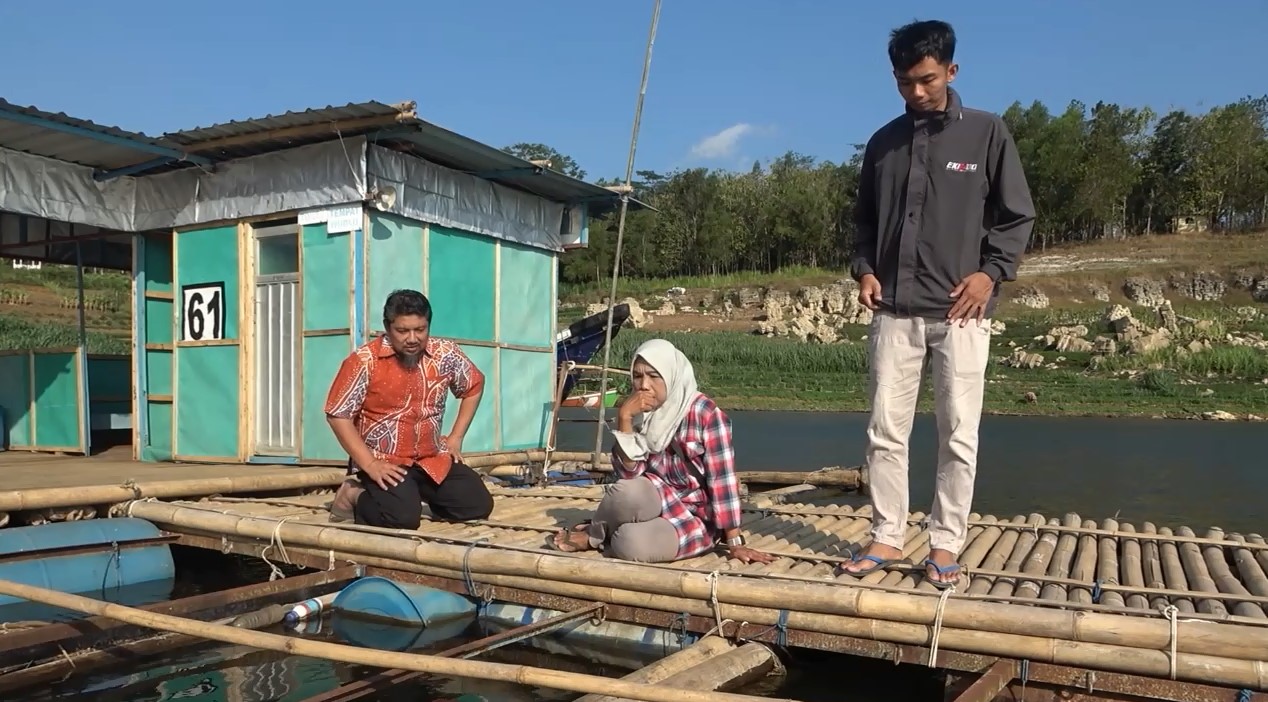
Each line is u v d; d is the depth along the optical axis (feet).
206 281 26.43
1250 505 27.81
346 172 23.58
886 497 13.12
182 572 18.03
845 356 91.50
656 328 131.95
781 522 17.61
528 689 11.55
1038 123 221.87
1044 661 10.38
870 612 11.11
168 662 12.28
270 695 11.17
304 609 13.97
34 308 88.38
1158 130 218.59
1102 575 13.37
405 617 13.79
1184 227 209.97
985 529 17.38
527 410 29.81
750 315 145.38
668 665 10.80
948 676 10.94
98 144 23.86
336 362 23.94
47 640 12.07
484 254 27.84
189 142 24.49
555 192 29.78
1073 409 66.74
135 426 28.02
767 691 11.51
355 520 16.70
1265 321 123.75
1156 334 92.53
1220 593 12.18
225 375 26.00
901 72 12.00
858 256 13.35
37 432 30.68
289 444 24.97
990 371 85.97
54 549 15.40
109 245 33.73
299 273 24.59
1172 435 51.72
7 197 24.44
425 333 16.39
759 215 219.20
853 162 231.09
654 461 14.02
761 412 69.92
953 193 12.17
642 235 216.54
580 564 12.98
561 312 150.41
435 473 16.71
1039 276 164.14
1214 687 9.73
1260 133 214.28
